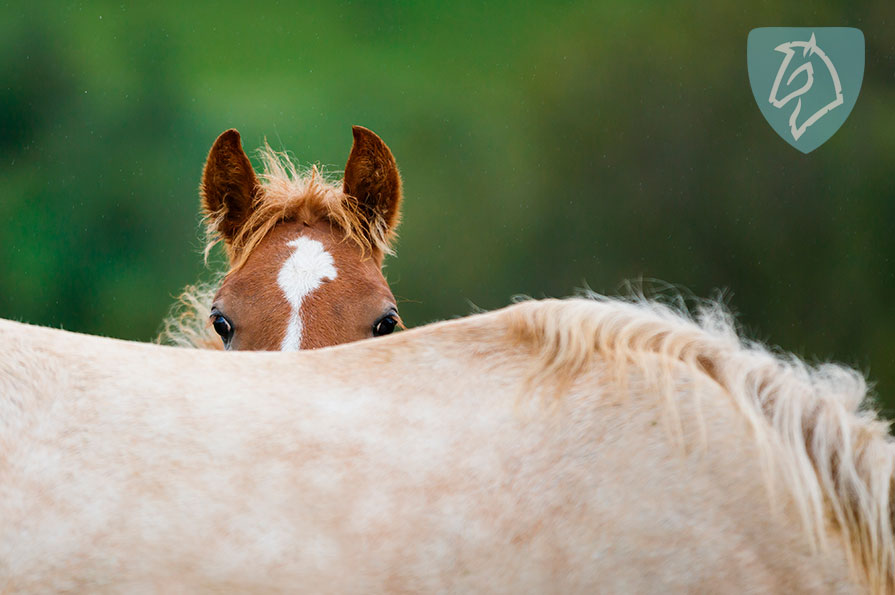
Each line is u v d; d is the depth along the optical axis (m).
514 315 3.69
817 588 3.25
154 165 44.03
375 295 7.47
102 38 47.59
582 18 47.59
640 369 3.48
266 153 9.05
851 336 36.72
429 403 3.42
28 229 41.41
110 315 40.44
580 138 44.06
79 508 3.08
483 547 3.18
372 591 3.11
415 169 45.97
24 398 3.29
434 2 55.94
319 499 3.17
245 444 3.24
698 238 40.72
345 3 56.53
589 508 3.24
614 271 41.41
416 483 3.23
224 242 8.34
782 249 38.59
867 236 37.03
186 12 52.19
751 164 40.47
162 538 3.07
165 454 3.19
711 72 42.78
